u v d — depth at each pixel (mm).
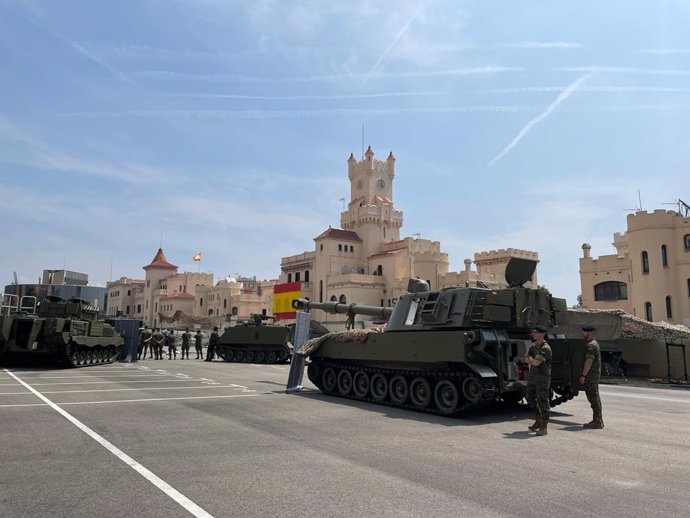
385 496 6184
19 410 12344
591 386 11266
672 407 14734
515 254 68000
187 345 39406
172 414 12070
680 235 38844
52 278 81062
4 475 6914
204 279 108938
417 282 16172
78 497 6039
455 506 5867
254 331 36000
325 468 7414
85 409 12648
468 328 13164
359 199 81875
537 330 10820
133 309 120125
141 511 5598
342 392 16234
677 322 38125
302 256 79500
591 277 46000
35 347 24828
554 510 5797
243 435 9727
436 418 12438
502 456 8391
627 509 5867
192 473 7074
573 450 8914
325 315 69875
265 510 5656
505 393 13453
